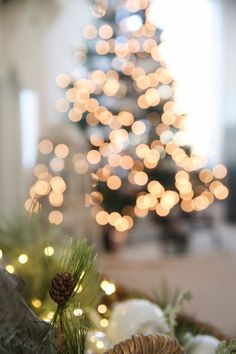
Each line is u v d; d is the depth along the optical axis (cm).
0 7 209
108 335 69
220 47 314
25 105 223
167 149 238
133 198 243
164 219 277
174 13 288
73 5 229
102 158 238
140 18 234
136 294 93
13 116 221
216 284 199
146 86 232
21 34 212
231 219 312
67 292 46
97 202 231
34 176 222
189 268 222
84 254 51
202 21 305
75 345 49
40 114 228
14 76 218
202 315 166
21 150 224
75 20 231
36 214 85
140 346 44
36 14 212
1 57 211
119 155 237
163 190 242
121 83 235
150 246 265
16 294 44
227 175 317
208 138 313
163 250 257
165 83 237
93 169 236
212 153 311
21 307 44
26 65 216
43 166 220
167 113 236
